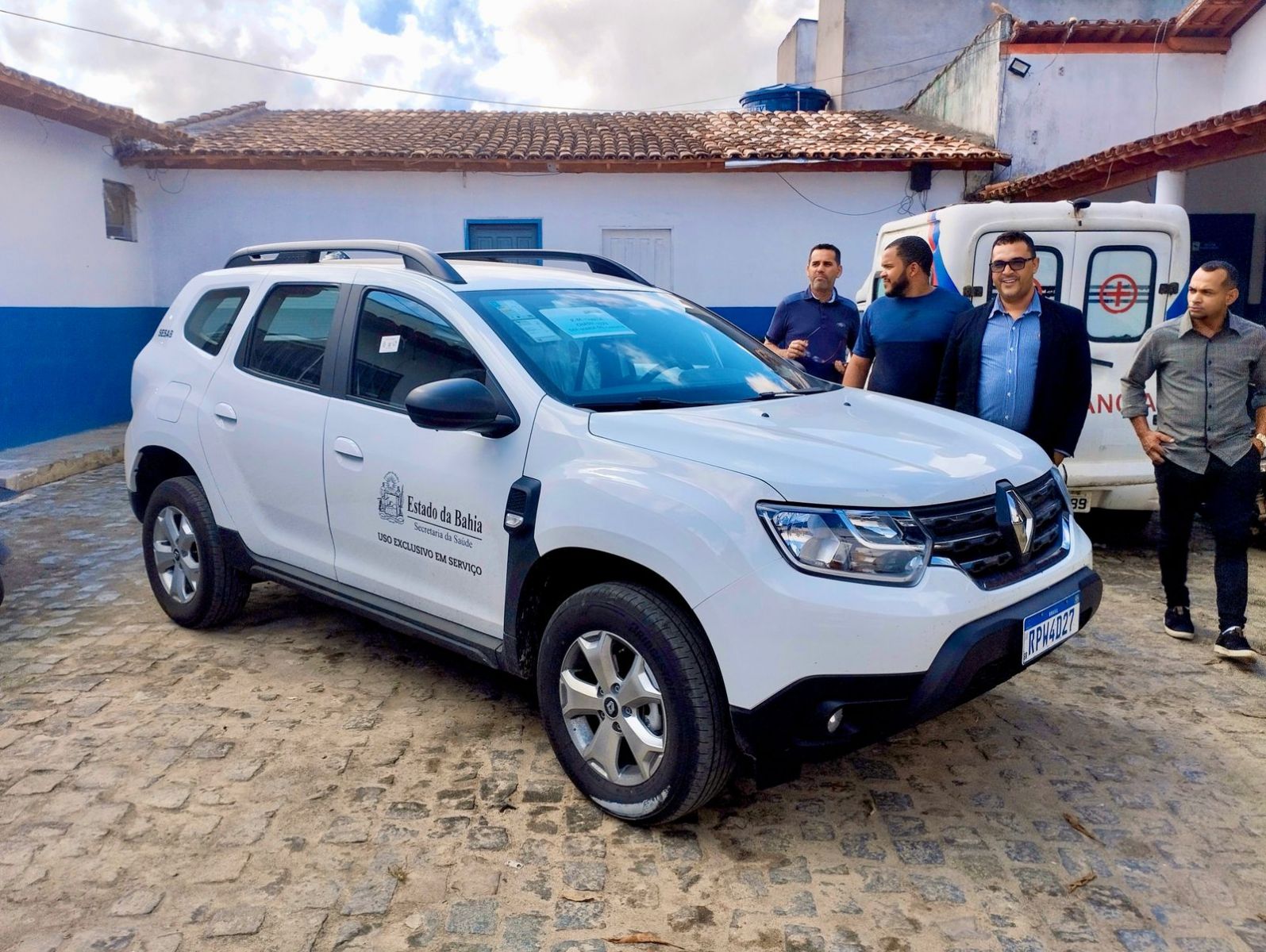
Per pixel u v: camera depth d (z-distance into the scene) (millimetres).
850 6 21125
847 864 3016
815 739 2781
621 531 2992
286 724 3904
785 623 2713
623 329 3961
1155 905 2820
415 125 15016
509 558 3354
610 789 3172
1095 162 9953
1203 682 4344
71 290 11211
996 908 2807
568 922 2730
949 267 6434
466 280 3912
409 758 3641
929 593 2777
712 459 2982
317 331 4234
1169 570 4828
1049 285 6352
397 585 3824
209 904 2797
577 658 3273
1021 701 4164
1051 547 3342
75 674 4406
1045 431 4559
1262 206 11914
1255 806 3340
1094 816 3283
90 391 11586
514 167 12891
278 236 13148
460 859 3012
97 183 11758
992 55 12922
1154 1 19484
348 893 2844
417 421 3285
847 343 6527
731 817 3273
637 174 13086
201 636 4867
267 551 4402
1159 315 6359
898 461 3049
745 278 13328
